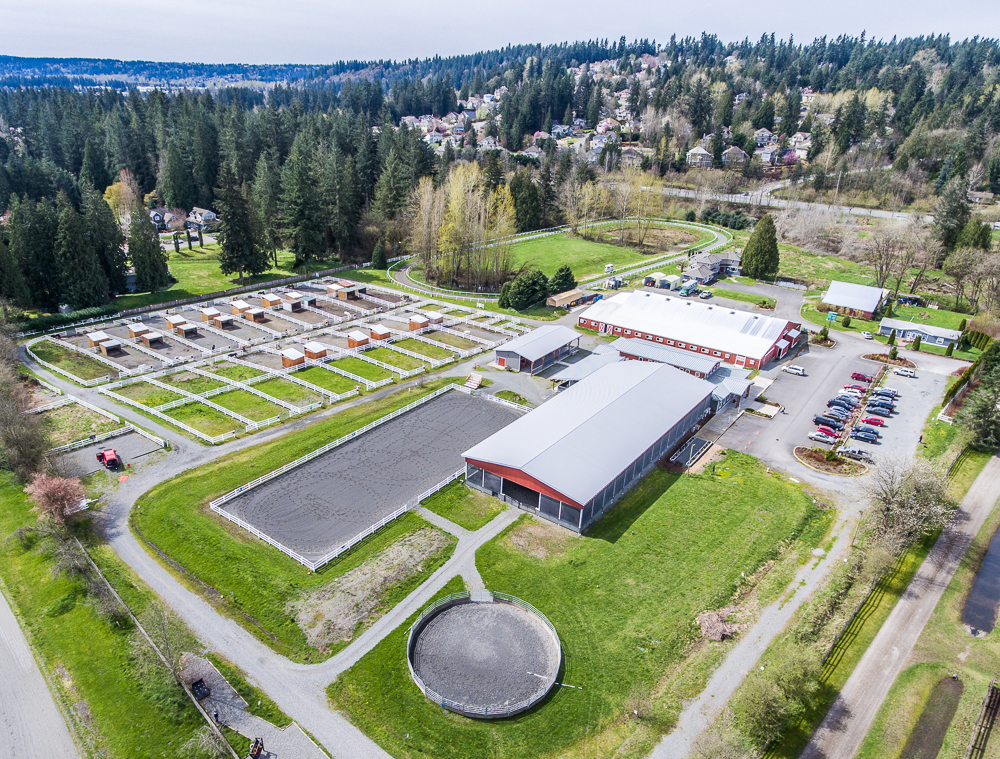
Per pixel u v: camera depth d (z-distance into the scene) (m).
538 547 43.97
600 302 91.88
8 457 50.53
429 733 30.89
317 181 119.69
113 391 66.81
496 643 36.28
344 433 58.78
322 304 98.75
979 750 31.19
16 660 34.97
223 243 103.94
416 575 40.97
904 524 43.38
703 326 81.88
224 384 69.50
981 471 54.78
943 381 72.19
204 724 31.14
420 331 85.94
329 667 34.28
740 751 28.70
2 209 139.00
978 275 92.81
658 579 41.31
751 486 51.81
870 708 33.28
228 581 40.25
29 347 78.12
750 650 36.16
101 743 30.39
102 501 48.31
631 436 53.03
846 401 65.38
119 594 39.12
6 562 42.28
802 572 42.50
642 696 33.09
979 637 38.12
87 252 89.81
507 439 51.38
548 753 30.19
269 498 49.09
